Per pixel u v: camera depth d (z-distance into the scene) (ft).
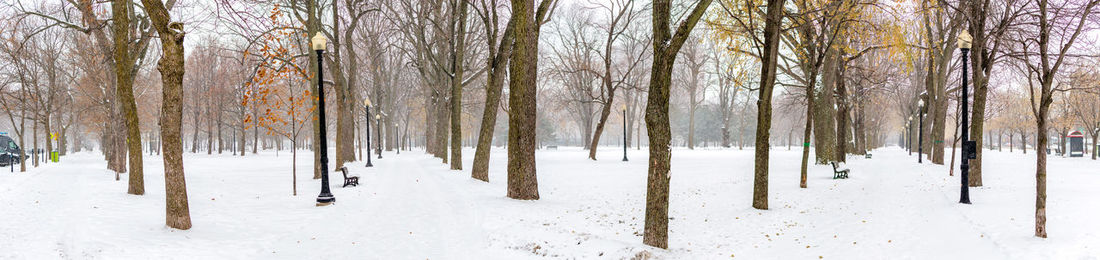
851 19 48.70
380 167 86.17
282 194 49.60
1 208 36.47
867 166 75.97
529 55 44.37
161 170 76.02
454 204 40.68
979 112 47.26
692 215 39.24
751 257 26.96
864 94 97.45
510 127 44.29
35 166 88.99
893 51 51.78
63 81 121.80
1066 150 130.82
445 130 92.53
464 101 169.58
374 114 166.20
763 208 39.47
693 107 183.42
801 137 272.51
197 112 155.22
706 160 103.35
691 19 26.21
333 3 68.18
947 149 153.99
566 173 73.56
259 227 33.53
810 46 52.54
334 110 160.76
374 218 36.70
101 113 123.13
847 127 97.50
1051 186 45.44
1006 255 23.65
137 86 131.64
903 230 30.25
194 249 26.99
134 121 45.52
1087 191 41.11
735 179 60.34
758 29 54.13
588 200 46.44
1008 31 50.37
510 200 42.47
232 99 141.69
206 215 36.47
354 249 28.60
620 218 38.06
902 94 156.25
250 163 102.27
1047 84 26.55
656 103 27.30
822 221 34.68
